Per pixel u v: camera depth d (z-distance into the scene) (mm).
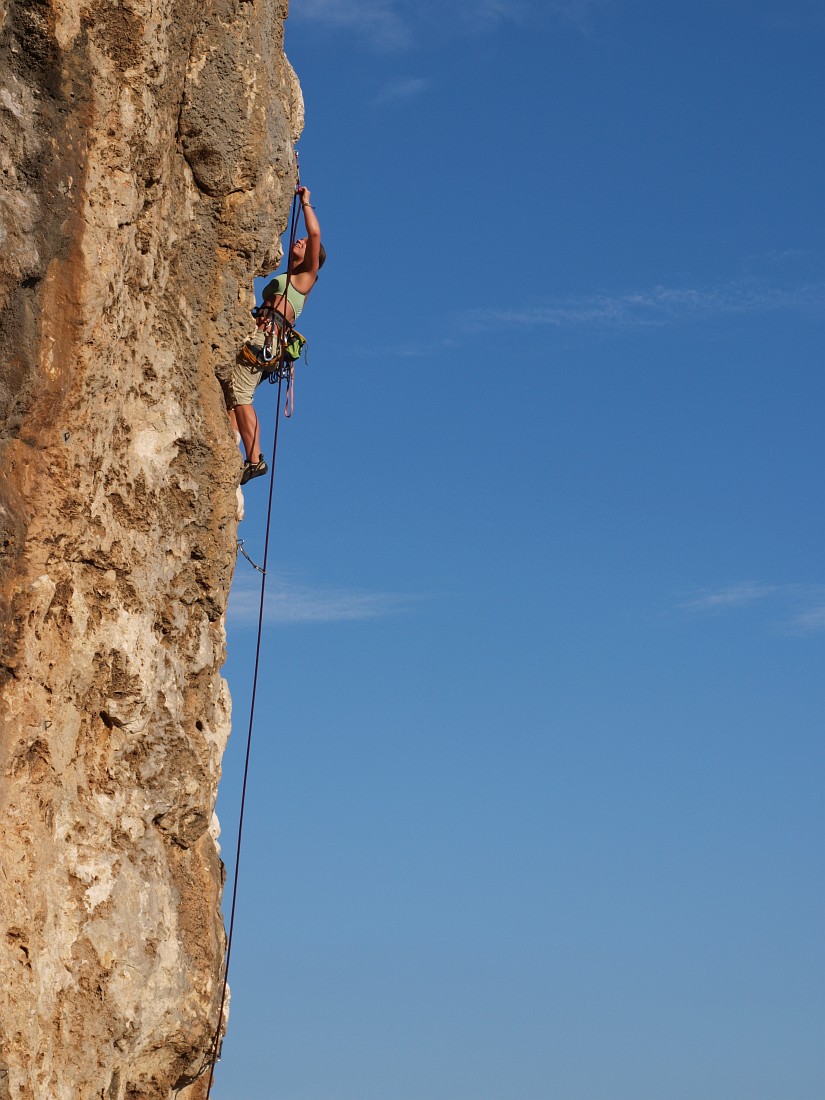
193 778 10422
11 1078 8516
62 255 9234
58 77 9203
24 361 9008
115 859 9648
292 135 12648
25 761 9016
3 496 8930
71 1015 9133
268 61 11328
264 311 12367
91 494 9500
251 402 12258
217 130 10820
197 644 10609
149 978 9742
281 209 11508
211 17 10820
